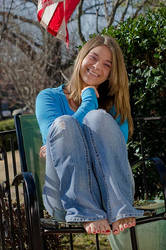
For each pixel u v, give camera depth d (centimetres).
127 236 203
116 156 155
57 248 253
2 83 865
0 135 208
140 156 285
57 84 552
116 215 141
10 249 244
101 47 200
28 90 660
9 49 653
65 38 338
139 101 272
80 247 268
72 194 145
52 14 330
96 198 151
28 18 618
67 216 143
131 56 265
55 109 193
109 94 208
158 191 286
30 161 201
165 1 453
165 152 287
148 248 210
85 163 151
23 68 650
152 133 286
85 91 196
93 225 140
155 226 207
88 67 201
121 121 203
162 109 284
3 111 1339
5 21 604
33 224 143
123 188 151
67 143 150
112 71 201
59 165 152
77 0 328
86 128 161
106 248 264
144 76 262
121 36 269
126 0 517
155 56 247
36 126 208
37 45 632
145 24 261
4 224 205
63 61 576
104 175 150
